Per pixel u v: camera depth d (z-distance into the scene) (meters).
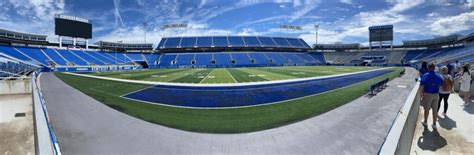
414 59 65.94
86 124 8.00
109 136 6.78
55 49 54.91
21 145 6.96
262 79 24.56
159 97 13.88
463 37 58.66
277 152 5.59
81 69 47.44
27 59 44.69
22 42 53.84
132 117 8.91
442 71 8.40
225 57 72.19
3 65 26.52
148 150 5.77
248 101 12.38
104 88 18.11
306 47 88.75
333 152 5.52
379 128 7.16
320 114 8.98
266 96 13.86
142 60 68.62
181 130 7.25
